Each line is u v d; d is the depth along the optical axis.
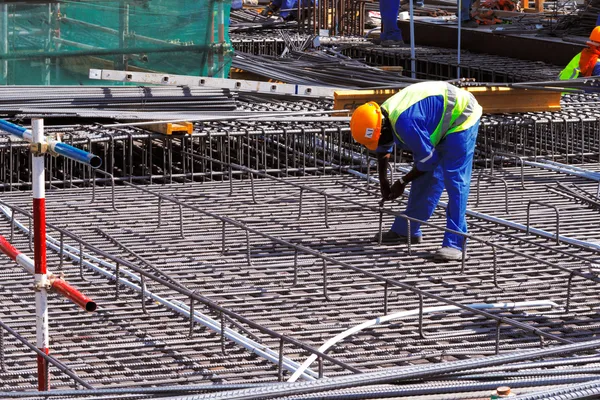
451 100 8.72
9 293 7.80
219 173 11.76
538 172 12.43
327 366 6.53
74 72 14.30
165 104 13.55
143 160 12.66
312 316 7.48
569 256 8.71
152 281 8.12
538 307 7.71
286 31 22.98
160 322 7.26
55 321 7.21
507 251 8.62
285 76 16.80
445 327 7.30
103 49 14.40
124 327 7.14
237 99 15.11
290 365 6.39
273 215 10.32
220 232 9.65
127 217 10.06
